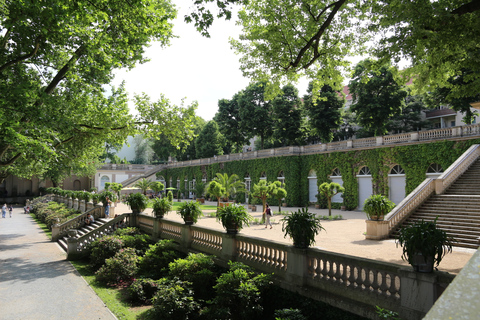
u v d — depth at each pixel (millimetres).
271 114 41969
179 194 42031
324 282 6906
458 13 7168
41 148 10062
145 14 9539
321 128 35938
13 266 13734
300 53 10070
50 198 43406
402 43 8617
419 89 10211
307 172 32250
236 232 9984
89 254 15328
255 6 11016
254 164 37438
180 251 12367
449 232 12453
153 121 16125
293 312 6496
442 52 8523
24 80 10648
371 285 6082
